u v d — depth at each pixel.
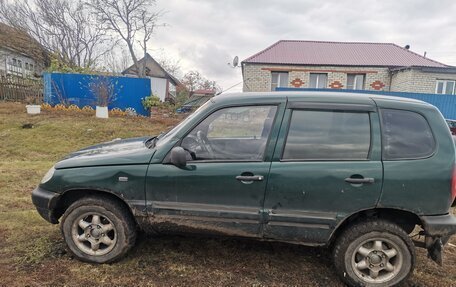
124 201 2.88
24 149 8.70
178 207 2.80
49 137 9.90
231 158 2.79
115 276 2.80
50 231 3.59
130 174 2.82
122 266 2.95
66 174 2.92
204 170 2.75
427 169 2.57
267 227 2.74
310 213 2.67
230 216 2.75
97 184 2.86
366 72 19.66
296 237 2.74
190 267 2.98
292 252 3.33
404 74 18.56
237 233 2.80
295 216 2.68
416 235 3.19
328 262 3.17
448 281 2.94
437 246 2.65
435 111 2.75
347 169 2.61
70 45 25.58
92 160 2.94
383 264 2.72
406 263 2.69
